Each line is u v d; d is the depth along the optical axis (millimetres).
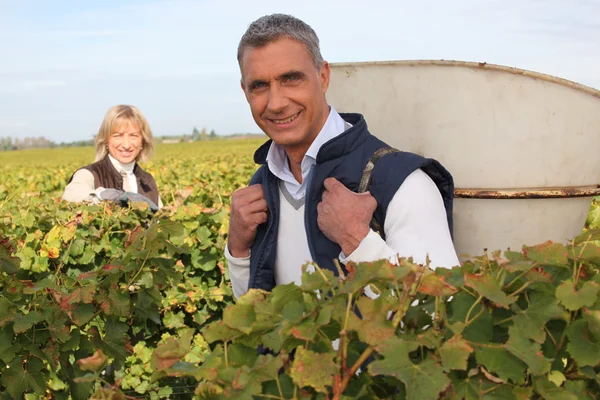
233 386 1144
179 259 3953
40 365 2654
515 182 2285
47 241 3615
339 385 1152
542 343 1248
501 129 2234
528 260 1281
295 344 1229
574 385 1229
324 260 2035
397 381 1256
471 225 2396
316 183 2064
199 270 4031
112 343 2727
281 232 2223
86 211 3984
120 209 4156
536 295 1251
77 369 2701
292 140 2088
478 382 1203
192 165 19547
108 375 3566
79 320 2576
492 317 1247
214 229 3963
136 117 4832
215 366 1207
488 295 1172
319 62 2123
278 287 1203
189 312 4000
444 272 1294
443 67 2262
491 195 2309
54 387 3512
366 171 2016
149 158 5047
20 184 14234
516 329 1180
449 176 2047
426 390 1087
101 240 3842
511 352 1150
